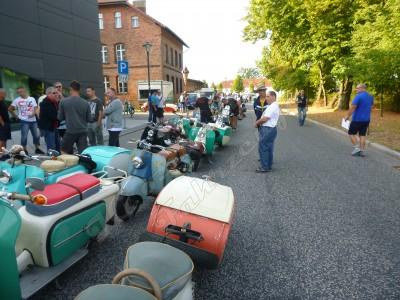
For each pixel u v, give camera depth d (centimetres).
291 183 649
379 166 796
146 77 3588
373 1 1761
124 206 446
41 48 1377
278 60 3194
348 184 642
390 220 467
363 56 1584
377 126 1491
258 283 317
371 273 336
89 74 1714
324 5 1927
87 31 1683
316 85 3347
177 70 4281
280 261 357
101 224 339
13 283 224
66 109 636
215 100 2016
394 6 1316
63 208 291
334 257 366
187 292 213
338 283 318
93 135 851
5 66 1209
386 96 2292
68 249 296
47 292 296
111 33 3566
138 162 461
